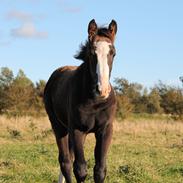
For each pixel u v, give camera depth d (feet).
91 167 36.58
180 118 117.70
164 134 76.64
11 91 132.36
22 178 31.58
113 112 23.56
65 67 30.35
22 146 55.88
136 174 32.60
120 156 46.14
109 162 40.06
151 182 31.40
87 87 22.47
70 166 26.71
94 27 22.40
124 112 126.31
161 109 161.89
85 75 22.66
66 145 27.40
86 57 23.04
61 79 27.55
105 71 20.93
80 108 22.88
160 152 50.96
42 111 132.26
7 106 131.75
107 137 23.52
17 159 41.68
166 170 36.27
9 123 86.07
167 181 32.01
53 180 31.40
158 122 99.50
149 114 154.40
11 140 63.87
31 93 136.67
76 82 23.40
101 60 21.13
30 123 82.02
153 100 164.96
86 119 23.04
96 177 23.31
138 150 52.70
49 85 29.71
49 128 79.20
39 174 32.96
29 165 38.06
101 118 23.15
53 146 56.24
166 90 137.80
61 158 26.94
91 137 67.26
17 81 142.61
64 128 27.81
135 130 79.30
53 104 28.19
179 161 43.14
